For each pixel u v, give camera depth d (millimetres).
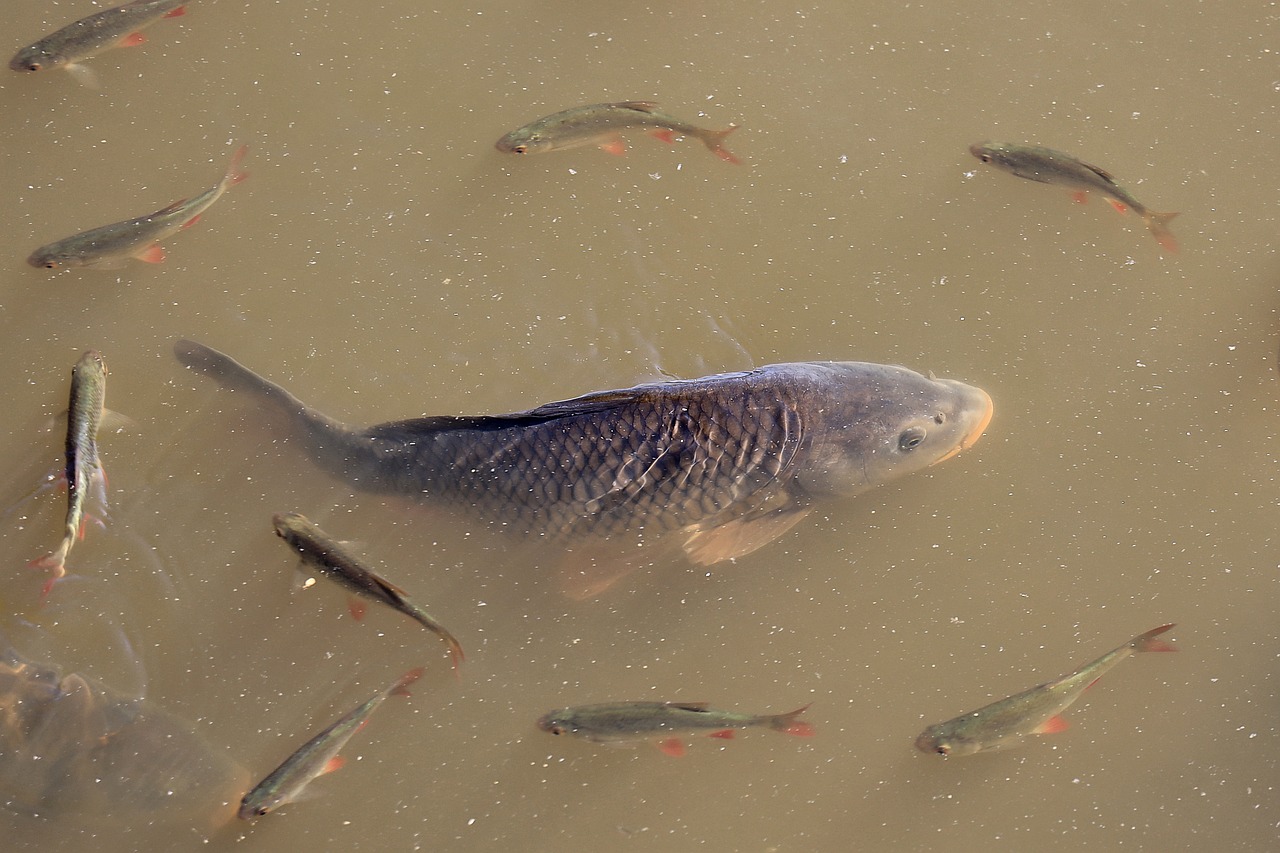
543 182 5523
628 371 5047
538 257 5316
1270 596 4691
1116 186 5066
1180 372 5145
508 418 4301
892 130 5734
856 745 4344
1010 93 5863
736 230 5438
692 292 5262
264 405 4613
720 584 4645
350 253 5258
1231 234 5473
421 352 5031
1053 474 4918
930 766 4316
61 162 5359
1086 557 4746
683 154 5625
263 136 5523
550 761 4238
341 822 4070
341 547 4066
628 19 6016
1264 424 5035
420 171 5496
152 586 4398
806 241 5418
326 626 4395
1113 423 5027
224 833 3975
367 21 5898
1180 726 4438
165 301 5059
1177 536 4797
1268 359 5168
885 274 5344
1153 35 6074
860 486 4719
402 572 4500
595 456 4270
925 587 4672
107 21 5363
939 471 4918
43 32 5594
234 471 4605
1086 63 5980
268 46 5773
